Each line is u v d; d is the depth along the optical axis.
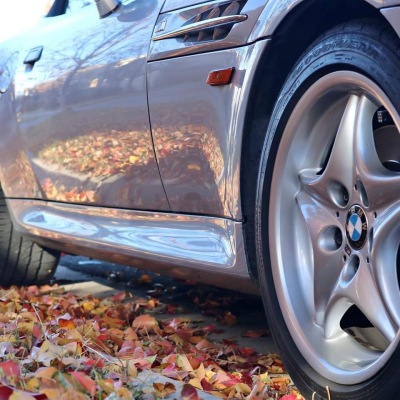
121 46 2.58
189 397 1.56
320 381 1.71
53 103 3.03
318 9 1.77
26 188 3.43
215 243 2.16
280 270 1.86
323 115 1.82
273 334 1.91
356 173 1.66
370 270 1.62
